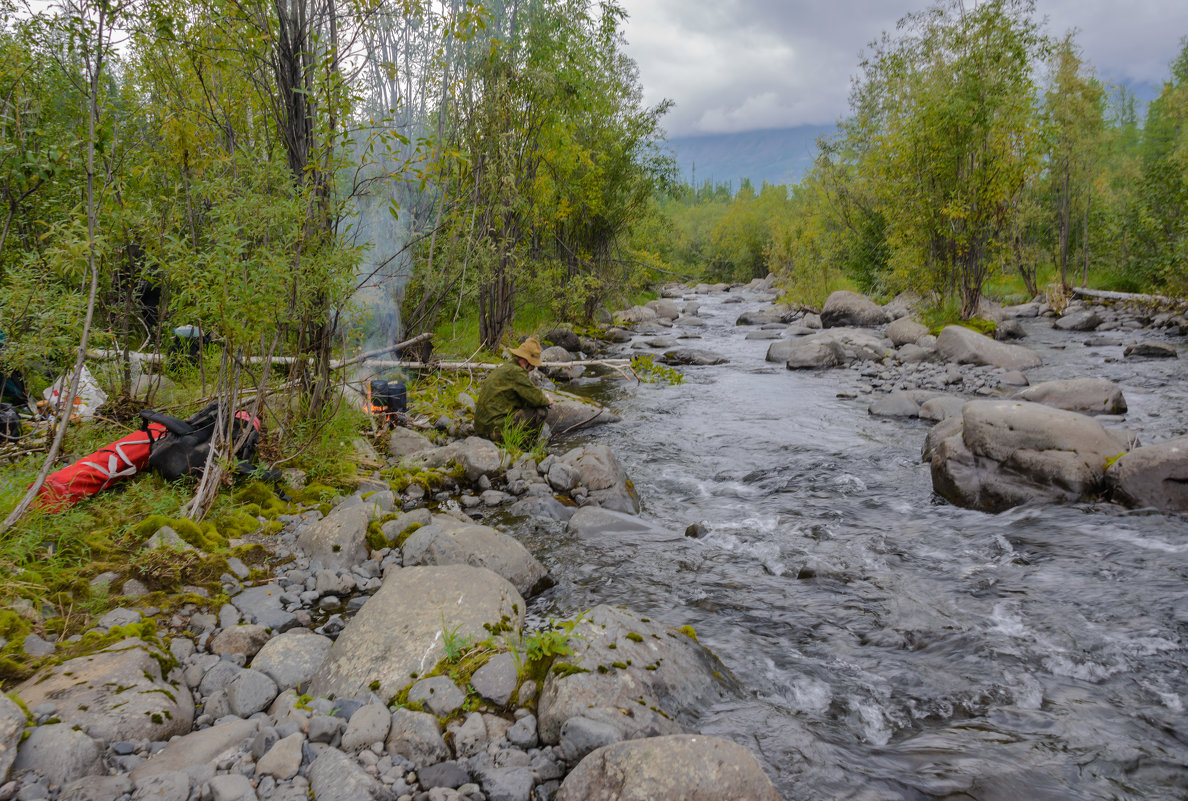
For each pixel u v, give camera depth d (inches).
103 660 122.8
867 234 1098.1
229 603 160.4
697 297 1641.2
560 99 516.1
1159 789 113.4
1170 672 147.5
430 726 114.3
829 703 138.3
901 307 952.3
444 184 394.0
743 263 2126.0
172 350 309.1
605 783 100.4
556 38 497.7
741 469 307.9
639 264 898.7
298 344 246.8
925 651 158.2
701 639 162.9
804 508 257.0
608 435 364.5
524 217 543.2
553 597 184.2
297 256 220.7
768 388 499.8
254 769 105.9
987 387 475.8
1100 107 974.4
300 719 116.6
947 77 702.5
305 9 261.9
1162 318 738.8
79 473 189.9
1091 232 1059.9
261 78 262.8
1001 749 123.5
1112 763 119.6
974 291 738.2
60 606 144.5
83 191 229.6
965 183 703.7
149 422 216.4
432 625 141.6
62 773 97.3
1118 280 1031.0
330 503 223.3
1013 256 881.5
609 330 777.6
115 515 184.5
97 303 257.9
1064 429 250.1
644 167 783.1
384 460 281.9
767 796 99.7
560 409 374.9
